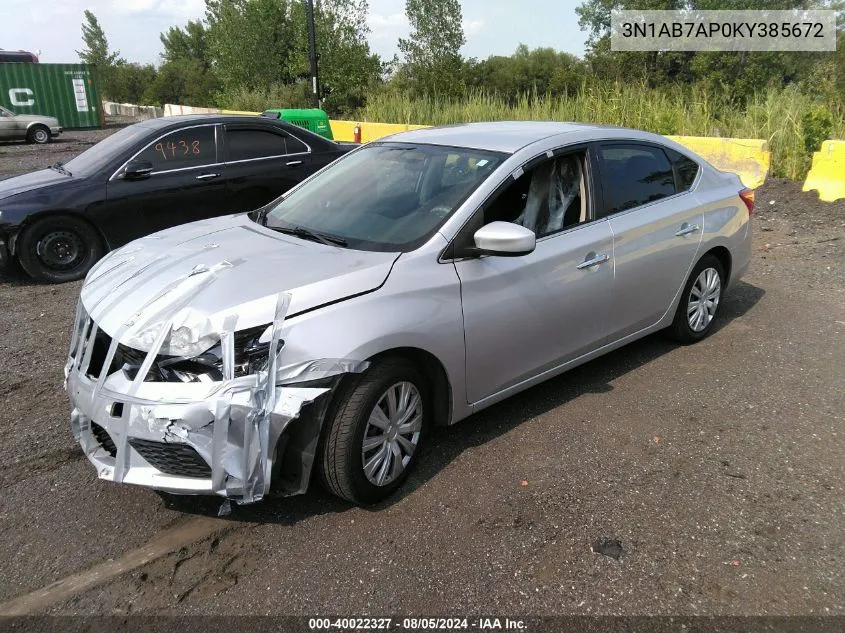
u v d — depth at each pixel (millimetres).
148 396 2666
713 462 3469
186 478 2717
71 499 3211
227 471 2637
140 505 3166
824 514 3041
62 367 4723
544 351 3805
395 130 14836
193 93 51188
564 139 3988
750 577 2660
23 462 3514
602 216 4059
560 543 2869
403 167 3959
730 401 4121
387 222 3535
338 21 25484
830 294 5965
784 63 25125
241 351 2705
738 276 5227
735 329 5285
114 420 2736
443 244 3309
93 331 2996
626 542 2869
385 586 2637
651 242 4305
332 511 3109
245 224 3939
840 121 10859
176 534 2957
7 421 3945
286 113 10500
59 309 5996
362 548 2852
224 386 2629
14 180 7242
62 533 2967
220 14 28469
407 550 2836
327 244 3439
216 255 3301
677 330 4867
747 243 5191
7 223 6406
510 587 2625
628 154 4363
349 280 2982
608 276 4039
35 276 6676
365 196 3834
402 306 3057
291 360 2746
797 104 11180
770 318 5488
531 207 3719
